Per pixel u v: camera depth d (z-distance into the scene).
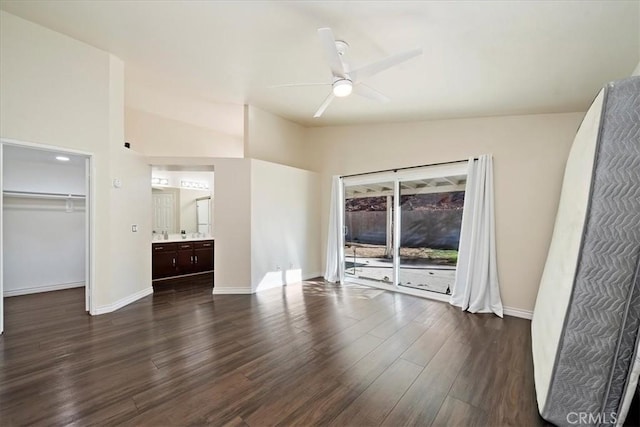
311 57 2.89
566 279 1.68
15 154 3.85
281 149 4.91
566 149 3.11
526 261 3.28
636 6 1.67
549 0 1.72
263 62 3.04
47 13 2.54
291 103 4.16
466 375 2.04
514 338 2.67
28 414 1.62
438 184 4.07
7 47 2.64
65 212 4.55
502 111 3.34
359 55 2.61
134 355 2.32
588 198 1.47
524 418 1.60
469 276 3.48
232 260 4.25
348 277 5.07
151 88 3.88
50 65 2.86
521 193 3.33
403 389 1.87
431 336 2.71
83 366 2.14
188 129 5.55
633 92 1.35
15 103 2.68
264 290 4.40
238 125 5.65
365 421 1.58
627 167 1.36
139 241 3.94
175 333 2.77
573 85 2.64
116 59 3.28
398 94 3.22
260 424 1.56
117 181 3.45
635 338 1.36
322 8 2.09
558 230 2.47
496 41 2.18
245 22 2.36
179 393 1.82
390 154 4.47
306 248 5.12
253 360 2.25
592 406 1.44
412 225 4.32
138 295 3.92
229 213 4.25
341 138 5.07
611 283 1.40
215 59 3.03
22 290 4.14
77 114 3.05
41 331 2.79
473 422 1.57
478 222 3.48
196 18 2.37
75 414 1.62
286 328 2.90
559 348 1.54
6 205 4.04
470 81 2.83
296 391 1.85
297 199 4.95
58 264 4.47
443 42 2.29
